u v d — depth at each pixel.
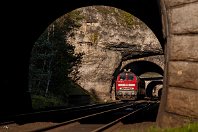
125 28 48.00
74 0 21.25
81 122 15.27
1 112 17.25
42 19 21.03
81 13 47.28
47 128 11.93
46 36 32.34
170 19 9.25
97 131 10.80
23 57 20.81
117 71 51.00
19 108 19.70
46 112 18.38
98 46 47.59
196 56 8.85
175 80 9.12
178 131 7.90
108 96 49.16
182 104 8.96
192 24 8.91
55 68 33.19
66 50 33.81
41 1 19.11
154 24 21.19
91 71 47.66
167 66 9.41
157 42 48.34
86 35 47.22
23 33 19.92
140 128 11.76
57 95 35.31
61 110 20.52
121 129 11.93
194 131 7.68
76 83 45.97
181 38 9.09
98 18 47.47
